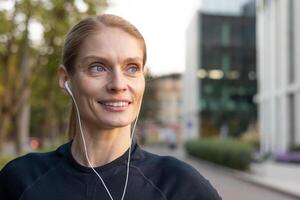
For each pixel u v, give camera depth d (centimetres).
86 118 183
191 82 7325
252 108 6656
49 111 2491
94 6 1433
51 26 1396
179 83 9550
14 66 1559
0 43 1383
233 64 6688
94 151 187
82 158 189
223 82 6681
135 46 182
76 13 1425
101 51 179
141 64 184
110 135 185
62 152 193
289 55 4162
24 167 193
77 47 183
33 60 1684
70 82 192
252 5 6694
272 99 4631
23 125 1667
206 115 6694
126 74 182
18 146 1648
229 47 6694
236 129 6606
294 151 3581
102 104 179
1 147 1536
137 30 185
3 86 1477
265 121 4978
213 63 6688
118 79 177
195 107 6762
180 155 4547
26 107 1727
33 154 200
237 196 1563
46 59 1577
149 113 7600
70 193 181
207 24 6694
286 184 1870
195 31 6900
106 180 181
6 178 194
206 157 3328
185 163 187
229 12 6700
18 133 1653
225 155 2728
